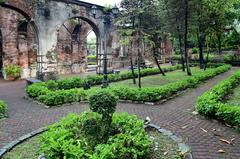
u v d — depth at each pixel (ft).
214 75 55.77
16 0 47.29
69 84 42.52
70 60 72.95
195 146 17.16
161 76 57.31
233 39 96.84
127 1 43.80
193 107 28.30
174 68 72.08
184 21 55.52
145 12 43.98
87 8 61.72
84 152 13.16
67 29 70.74
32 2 49.98
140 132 15.87
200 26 64.08
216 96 26.45
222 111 21.98
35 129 22.04
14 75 59.57
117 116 18.15
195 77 45.29
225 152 16.08
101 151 13.01
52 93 31.76
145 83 47.44
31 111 28.63
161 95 31.60
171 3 50.90
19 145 17.85
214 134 19.38
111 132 16.35
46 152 13.69
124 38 46.78
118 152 13.29
